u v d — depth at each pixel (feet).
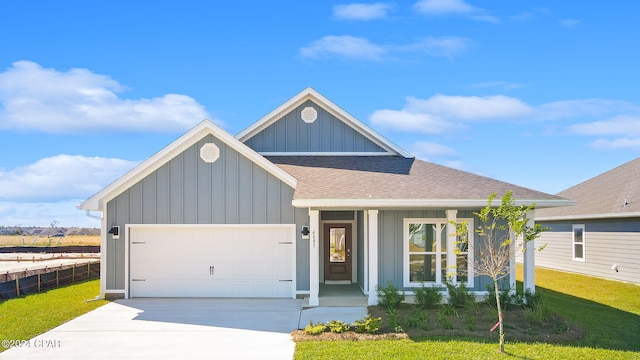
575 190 90.79
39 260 110.73
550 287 62.59
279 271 52.26
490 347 33.68
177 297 52.44
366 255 52.37
